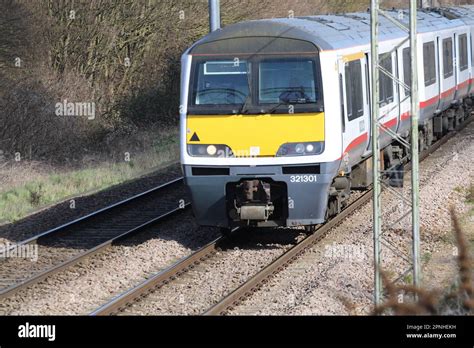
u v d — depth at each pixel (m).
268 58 19.98
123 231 23.05
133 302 16.47
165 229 23.06
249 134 19.84
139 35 42.56
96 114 39.78
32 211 26.22
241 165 19.84
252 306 16.19
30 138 35.00
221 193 20.20
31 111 35.09
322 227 21.92
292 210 20.08
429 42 31.20
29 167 32.75
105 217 24.80
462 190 27.31
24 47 36.06
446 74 34.09
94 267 19.22
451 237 21.48
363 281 17.83
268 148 19.80
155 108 44.78
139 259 19.75
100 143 38.91
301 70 19.88
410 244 20.83
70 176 31.62
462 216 23.81
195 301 16.58
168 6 43.09
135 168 34.12
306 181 19.78
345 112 20.78
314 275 18.17
